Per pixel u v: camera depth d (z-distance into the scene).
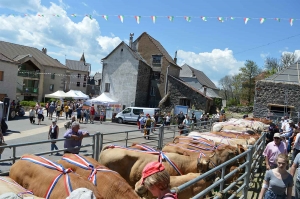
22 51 55.09
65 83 60.09
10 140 17.02
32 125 25.16
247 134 12.51
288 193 5.48
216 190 7.48
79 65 73.88
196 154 7.14
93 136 8.47
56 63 58.47
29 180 4.93
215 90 68.25
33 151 13.49
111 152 6.71
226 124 15.43
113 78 42.44
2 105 18.38
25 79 50.97
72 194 2.71
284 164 5.43
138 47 44.47
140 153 6.59
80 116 30.23
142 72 42.00
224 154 7.24
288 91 24.66
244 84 61.72
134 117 31.95
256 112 25.59
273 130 13.70
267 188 5.60
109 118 34.12
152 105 43.28
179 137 9.63
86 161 5.50
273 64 61.34
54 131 12.55
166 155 6.52
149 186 2.72
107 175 4.98
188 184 3.35
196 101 39.41
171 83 40.84
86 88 70.31
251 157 6.97
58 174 4.76
